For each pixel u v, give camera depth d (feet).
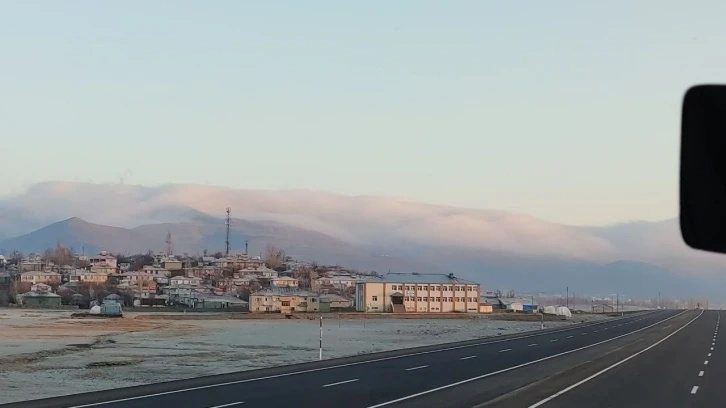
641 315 540.11
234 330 262.47
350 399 78.74
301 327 293.64
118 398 79.20
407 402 76.43
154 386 92.17
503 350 168.86
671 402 77.20
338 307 571.28
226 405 73.36
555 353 158.81
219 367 123.95
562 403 76.02
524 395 83.30
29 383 97.76
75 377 106.42
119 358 141.69
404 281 536.01
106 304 379.55
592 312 647.56
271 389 88.74
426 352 161.17
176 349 167.32
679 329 286.25
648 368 121.70
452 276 558.15
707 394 84.79
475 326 325.01
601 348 176.65
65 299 614.75
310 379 101.96
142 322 316.81
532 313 535.19
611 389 89.97
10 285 653.30
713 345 188.14
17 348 167.12
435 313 501.56
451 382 98.07
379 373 111.65
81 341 192.95
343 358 143.23
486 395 83.10
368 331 267.39
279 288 565.53
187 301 605.73
